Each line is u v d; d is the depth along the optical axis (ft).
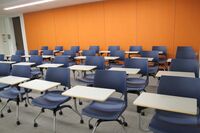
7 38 36.50
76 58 18.99
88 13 25.49
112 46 22.81
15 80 9.98
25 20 32.35
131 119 10.12
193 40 19.54
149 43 22.00
